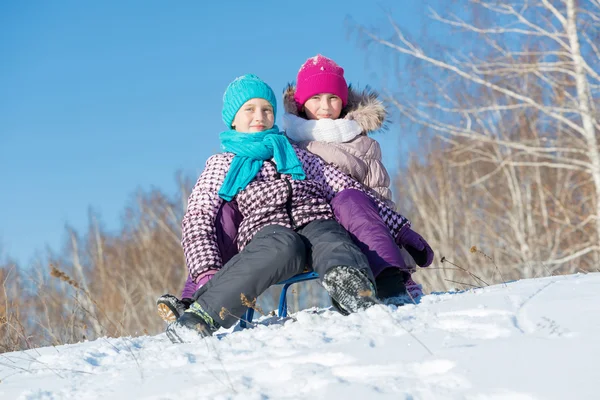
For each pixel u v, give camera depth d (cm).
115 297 1520
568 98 1316
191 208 405
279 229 368
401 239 434
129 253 2384
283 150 427
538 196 1750
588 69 1230
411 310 312
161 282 2284
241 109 455
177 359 279
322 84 496
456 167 1786
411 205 2061
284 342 280
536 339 233
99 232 2409
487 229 1741
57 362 324
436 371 222
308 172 448
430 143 1725
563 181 1688
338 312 352
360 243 390
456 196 1844
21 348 529
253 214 395
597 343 221
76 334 563
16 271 611
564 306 277
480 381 206
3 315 531
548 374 203
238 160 421
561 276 420
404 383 212
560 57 1329
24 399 257
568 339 230
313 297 2080
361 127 497
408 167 1902
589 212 1559
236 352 276
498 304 302
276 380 235
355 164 469
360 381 221
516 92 1353
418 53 1318
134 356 313
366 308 331
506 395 196
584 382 195
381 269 379
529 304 292
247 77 462
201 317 337
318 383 221
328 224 385
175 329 336
